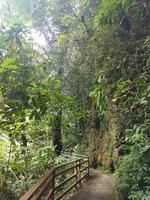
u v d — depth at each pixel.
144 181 5.83
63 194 7.04
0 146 7.62
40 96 4.58
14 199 6.81
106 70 7.05
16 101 4.40
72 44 12.88
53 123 8.47
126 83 6.00
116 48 7.38
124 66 6.85
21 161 8.48
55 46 13.96
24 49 5.11
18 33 4.77
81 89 12.79
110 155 12.20
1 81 4.37
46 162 8.88
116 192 7.42
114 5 5.98
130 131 6.86
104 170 12.84
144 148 5.96
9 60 4.00
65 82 12.90
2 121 5.00
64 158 9.23
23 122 5.69
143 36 6.86
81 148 15.38
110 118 12.18
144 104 6.03
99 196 7.77
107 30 7.41
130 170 6.36
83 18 11.08
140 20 6.79
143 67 6.13
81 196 7.82
